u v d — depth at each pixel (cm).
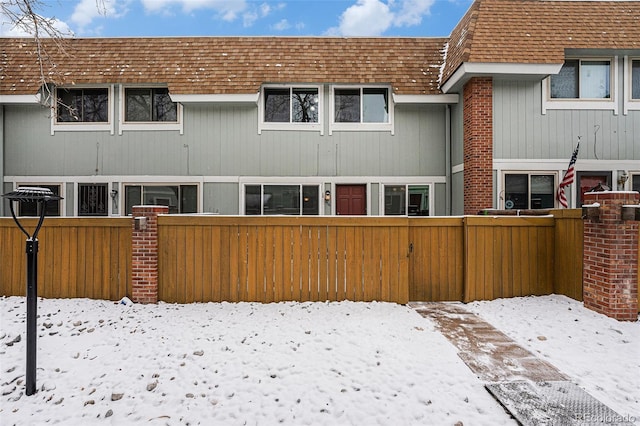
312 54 1091
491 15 946
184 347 442
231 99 1011
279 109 1075
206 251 627
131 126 1066
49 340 465
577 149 898
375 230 626
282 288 623
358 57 1087
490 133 922
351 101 1081
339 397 336
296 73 1045
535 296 638
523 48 891
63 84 1027
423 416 309
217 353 426
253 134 1068
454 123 1046
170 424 304
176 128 1069
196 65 1059
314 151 1070
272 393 345
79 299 630
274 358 411
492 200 926
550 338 470
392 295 624
